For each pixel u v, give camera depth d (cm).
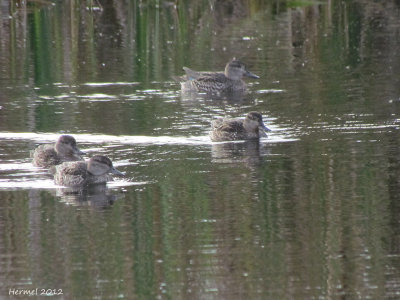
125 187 1612
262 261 1217
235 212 1438
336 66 2897
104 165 1667
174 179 1658
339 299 1091
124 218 1418
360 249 1260
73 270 1194
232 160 1809
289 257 1231
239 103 2464
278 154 1855
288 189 1566
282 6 3747
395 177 1627
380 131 2033
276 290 1120
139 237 1322
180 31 3384
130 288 1128
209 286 1132
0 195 1580
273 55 3075
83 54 3045
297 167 1730
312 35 3359
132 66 2903
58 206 1498
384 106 2311
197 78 2652
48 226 1381
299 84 2658
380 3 3825
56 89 2577
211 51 3148
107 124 2169
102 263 1217
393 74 2748
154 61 2984
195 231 1345
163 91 2602
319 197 1515
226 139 2005
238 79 2681
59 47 3117
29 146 1958
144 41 3231
